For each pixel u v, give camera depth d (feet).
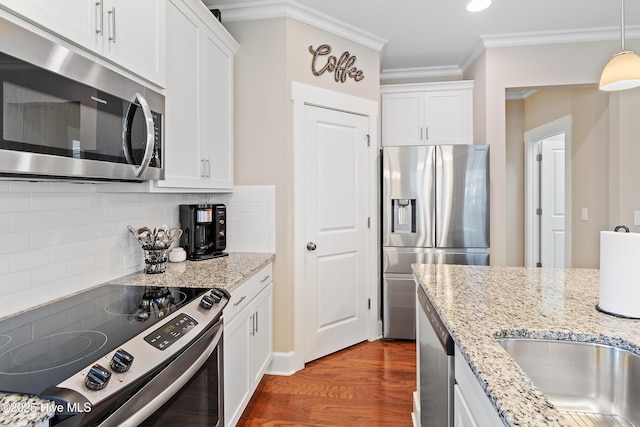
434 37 10.30
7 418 2.16
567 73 10.25
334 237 9.48
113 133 4.15
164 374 3.41
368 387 7.79
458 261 10.07
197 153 6.57
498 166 10.50
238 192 8.64
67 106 3.50
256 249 8.59
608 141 10.44
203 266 6.86
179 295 4.80
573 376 3.36
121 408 2.84
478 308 4.10
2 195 3.98
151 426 3.32
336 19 9.12
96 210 5.37
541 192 14.78
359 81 10.02
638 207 10.03
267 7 8.37
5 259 4.01
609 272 3.84
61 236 4.74
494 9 8.85
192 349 3.94
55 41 3.53
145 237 6.04
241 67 8.57
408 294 10.24
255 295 6.98
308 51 8.87
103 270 5.51
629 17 9.29
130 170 4.43
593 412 3.26
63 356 2.96
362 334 10.27
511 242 15.39
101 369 2.72
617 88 6.41
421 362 5.65
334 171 9.45
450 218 10.06
